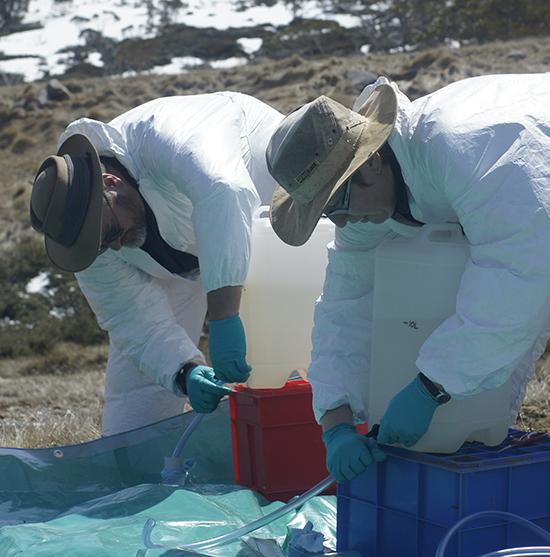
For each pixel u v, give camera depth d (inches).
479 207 110.1
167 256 173.2
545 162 109.6
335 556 125.4
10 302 703.1
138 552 120.6
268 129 178.1
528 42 1350.9
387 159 119.9
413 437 117.3
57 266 156.7
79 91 1624.0
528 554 109.1
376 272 126.4
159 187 161.6
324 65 1417.3
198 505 143.1
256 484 169.9
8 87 1652.3
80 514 143.1
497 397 123.3
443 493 116.7
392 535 124.8
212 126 163.0
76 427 257.4
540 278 108.3
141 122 163.5
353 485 129.8
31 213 155.3
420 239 123.6
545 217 107.5
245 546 128.9
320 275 166.2
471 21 1800.0
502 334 110.0
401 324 125.6
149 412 188.1
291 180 117.4
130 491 151.8
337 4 2319.1
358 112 124.2
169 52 2368.4
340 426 130.0
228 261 150.7
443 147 112.4
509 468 117.4
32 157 1314.0
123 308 176.9
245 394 168.4
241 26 2469.2
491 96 116.0
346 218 123.6
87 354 538.3
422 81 1198.9
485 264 110.8
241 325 154.0
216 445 180.5
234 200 152.2
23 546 125.9
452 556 114.9
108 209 157.3
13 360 561.6
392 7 2119.8
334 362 134.4
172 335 175.3
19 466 164.7
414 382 117.3
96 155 151.5
